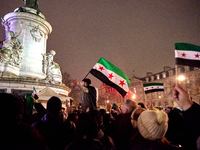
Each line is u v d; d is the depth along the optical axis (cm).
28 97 519
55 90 1870
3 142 145
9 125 153
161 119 186
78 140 210
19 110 166
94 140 218
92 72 534
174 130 267
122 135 318
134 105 357
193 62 293
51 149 281
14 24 1912
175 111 285
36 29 1975
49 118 295
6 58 1661
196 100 4341
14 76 1659
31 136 161
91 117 222
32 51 1916
